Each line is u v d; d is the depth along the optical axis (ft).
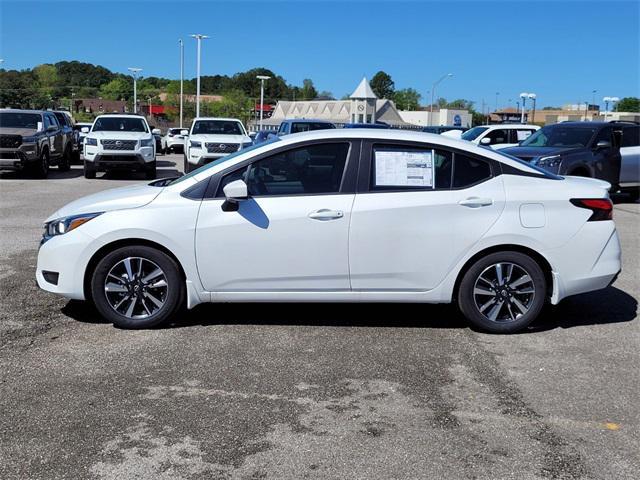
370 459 12.05
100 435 12.81
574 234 18.56
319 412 13.91
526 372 16.24
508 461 12.07
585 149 47.14
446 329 19.33
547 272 18.93
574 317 20.76
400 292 18.58
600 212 18.85
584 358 17.22
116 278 18.57
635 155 49.06
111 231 18.15
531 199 18.48
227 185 17.57
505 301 18.81
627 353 17.63
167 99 308.81
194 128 69.41
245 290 18.53
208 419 13.51
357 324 19.62
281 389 15.01
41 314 20.07
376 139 18.54
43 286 18.93
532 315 18.83
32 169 65.21
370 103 170.09
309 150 18.47
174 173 77.66
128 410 13.87
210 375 15.71
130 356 16.83
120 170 66.18
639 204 51.60
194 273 18.35
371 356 17.10
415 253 18.30
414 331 19.10
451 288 18.62
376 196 18.25
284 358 16.84
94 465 11.75
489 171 18.72
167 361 16.52
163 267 18.45
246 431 13.04
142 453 12.16
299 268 18.29
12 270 25.26
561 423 13.61
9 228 34.81
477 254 18.56
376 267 18.33
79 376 15.58
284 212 18.10
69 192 52.95
